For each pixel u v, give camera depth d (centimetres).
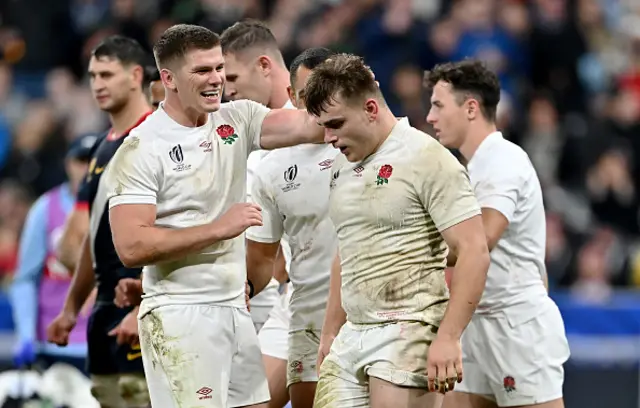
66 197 2966
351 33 4681
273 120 1884
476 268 1714
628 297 3753
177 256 1784
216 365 1844
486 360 2186
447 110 2186
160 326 1836
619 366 3372
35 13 5209
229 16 4741
